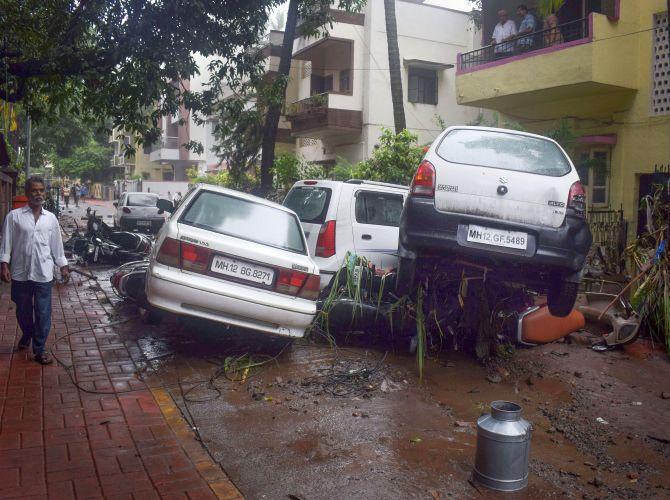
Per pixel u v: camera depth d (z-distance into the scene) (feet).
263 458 12.91
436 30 69.77
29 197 18.34
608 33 41.65
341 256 24.79
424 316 20.31
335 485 11.85
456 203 17.26
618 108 44.27
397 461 13.07
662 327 23.38
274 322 18.90
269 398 16.44
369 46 66.74
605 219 43.80
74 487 11.23
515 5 52.65
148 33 29.60
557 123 47.96
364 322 21.27
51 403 15.39
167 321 24.71
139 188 165.27
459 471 12.76
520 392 18.12
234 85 37.50
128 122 32.94
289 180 53.11
